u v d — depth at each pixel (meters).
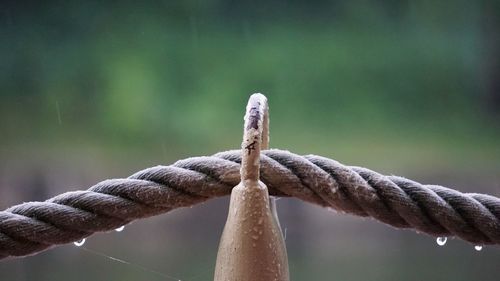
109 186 0.81
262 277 0.76
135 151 1.59
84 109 1.65
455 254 1.34
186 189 0.81
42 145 1.57
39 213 0.81
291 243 1.38
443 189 0.82
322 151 1.59
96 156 1.56
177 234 1.35
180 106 1.67
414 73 1.71
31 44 1.70
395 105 1.68
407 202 0.81
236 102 1.68
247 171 0.76
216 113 1.67
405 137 1.62
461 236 0.82
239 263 0.76
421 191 0.81
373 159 1.56
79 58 1.70
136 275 1.25
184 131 1.63
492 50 1.70
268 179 0.80
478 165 1.53
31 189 1.49
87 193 0.81
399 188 0.81
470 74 1.69
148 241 1.37
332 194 0.80
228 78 1.71
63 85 1.67
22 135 1.59
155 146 1.60
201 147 1.60
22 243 0.81
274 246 0.77
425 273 1.28
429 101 1.68
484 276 1.25
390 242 1.39
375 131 1.64
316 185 0.80
